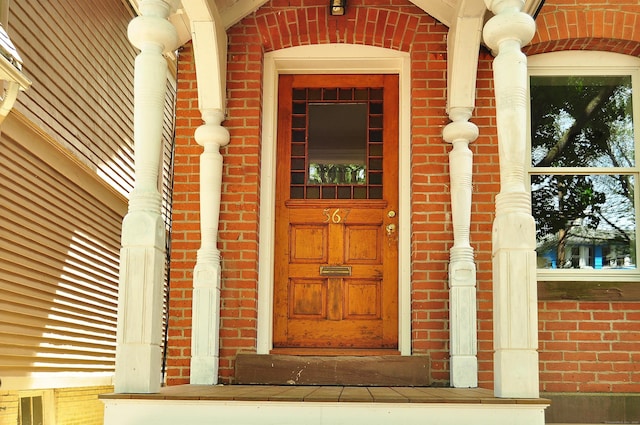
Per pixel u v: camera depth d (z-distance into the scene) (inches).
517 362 149.8
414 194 235.6
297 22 245.6
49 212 296.8
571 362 233.1
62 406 349.4
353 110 258.2
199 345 224.8
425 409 146.4
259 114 243.1
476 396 154.3
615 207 247.3
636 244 244.5
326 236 251.1
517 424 145.1
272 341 244.7
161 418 147.7
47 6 286.0
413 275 233.1
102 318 359.6
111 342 373.4
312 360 224.8
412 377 222.1
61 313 310.8
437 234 233.6
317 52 250.5
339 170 254.8
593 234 246.2
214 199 231.3
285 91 259.1
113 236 372.8
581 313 235.6
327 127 257.4
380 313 246.5
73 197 320.5
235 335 231.6
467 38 221.5
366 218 251.0
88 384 342.6
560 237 246.2
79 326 331.3
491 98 241.3
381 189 253.1
